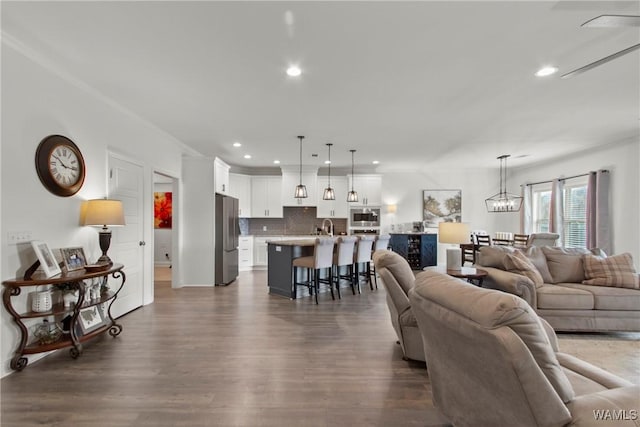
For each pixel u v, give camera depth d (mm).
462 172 8758
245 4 2053
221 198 6086
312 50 2623
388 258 2881
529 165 7926
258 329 3648
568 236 6711
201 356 2918
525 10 2111
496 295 1284
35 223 2801
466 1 2021
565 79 3164
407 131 5023
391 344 3219
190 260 6043
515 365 1178
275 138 5430
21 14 2158
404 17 2188
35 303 2734
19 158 2654
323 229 8055
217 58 2754
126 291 4227
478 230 8680
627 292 3477
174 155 5676
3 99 2521
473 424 1598
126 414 2047
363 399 2234
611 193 5656
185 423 1963
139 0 2010
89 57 2748
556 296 3473
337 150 6402
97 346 3143
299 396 2266
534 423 1235
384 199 8820
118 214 3334
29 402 2178
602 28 2320
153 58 2762
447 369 1702
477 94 3543
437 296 1547
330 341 3293
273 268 5484
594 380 1603
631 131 5000
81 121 3344
